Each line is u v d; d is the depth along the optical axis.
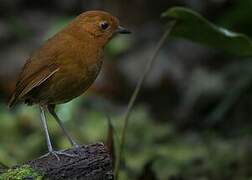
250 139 13.12
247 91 14.57
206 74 15.05
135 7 16.95
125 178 10.55
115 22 8.60
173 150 12.63
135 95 9.34
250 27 14.67
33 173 7.38
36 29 16.75
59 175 7.42
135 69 15.43
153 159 11.86
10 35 16.47
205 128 14.28
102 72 15.20
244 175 11.79
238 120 14.30
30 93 8.38
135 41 16.31
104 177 7.58
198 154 12.37
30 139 12.97
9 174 7.39
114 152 9.21
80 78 8.23
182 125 14.48
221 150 12.52
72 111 12.41
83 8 17.58
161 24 16.67
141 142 13.12
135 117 13.76
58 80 8.16
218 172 11.79
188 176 11.66
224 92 14.60
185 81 15.23
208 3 15.74
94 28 8.38
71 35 8.28
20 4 17.95
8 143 13.00
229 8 15.46
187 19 9.16
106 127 13.23
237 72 14.67
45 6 17.92
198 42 9.69
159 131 13.52
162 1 16.88
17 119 13.55
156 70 15.41
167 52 15.84
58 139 12.90
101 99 14.74
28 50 15.94
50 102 8.44
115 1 17.09
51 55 8.14
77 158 7.59
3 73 15.20
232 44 9.52
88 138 12.89
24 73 8.31
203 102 14.71
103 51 8.57
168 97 15.25
